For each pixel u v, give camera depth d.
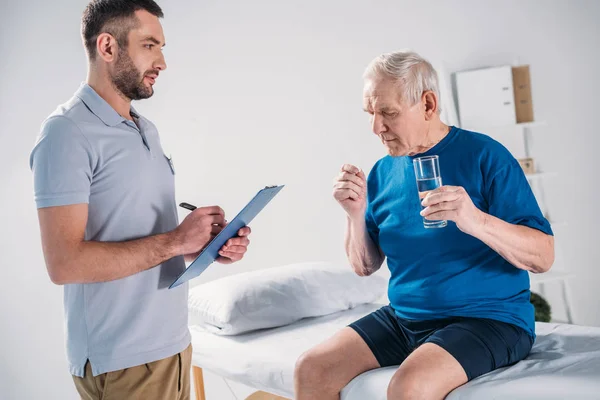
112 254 1.45
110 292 1.51
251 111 3.11
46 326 2.97
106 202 1.51
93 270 1.43
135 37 1.56
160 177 1.61
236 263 3.10
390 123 1.72
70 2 2.93
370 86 1.73
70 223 1.43
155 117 2.97
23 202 2.93
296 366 1.76
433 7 3.28
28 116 2.92
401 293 1.81
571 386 1.45
